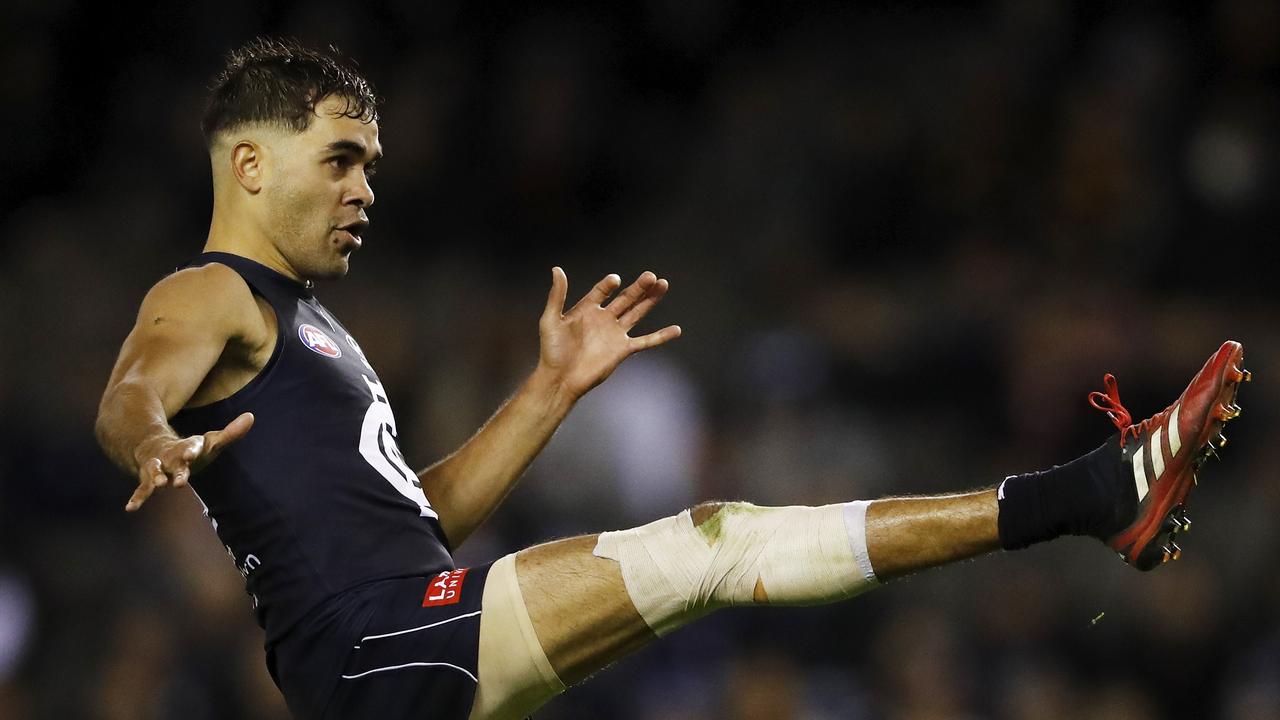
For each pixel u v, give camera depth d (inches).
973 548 481.7
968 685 1189.1
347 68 563.8
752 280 1595.7
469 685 493.4
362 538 512.1
